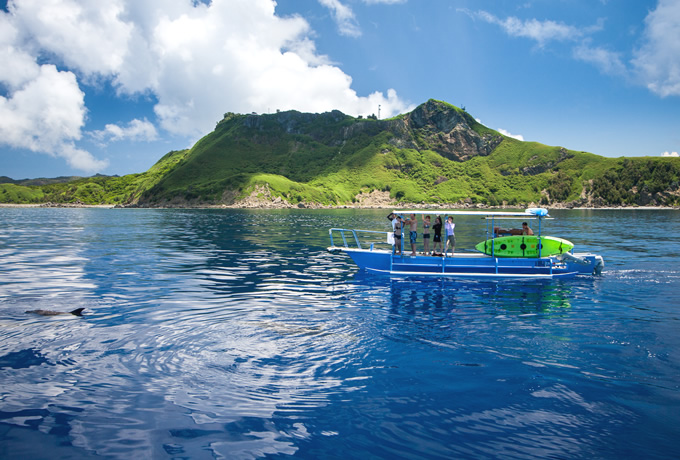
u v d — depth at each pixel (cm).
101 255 2908
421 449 643
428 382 873
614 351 1056
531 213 2106
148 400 786
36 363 950
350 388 845
